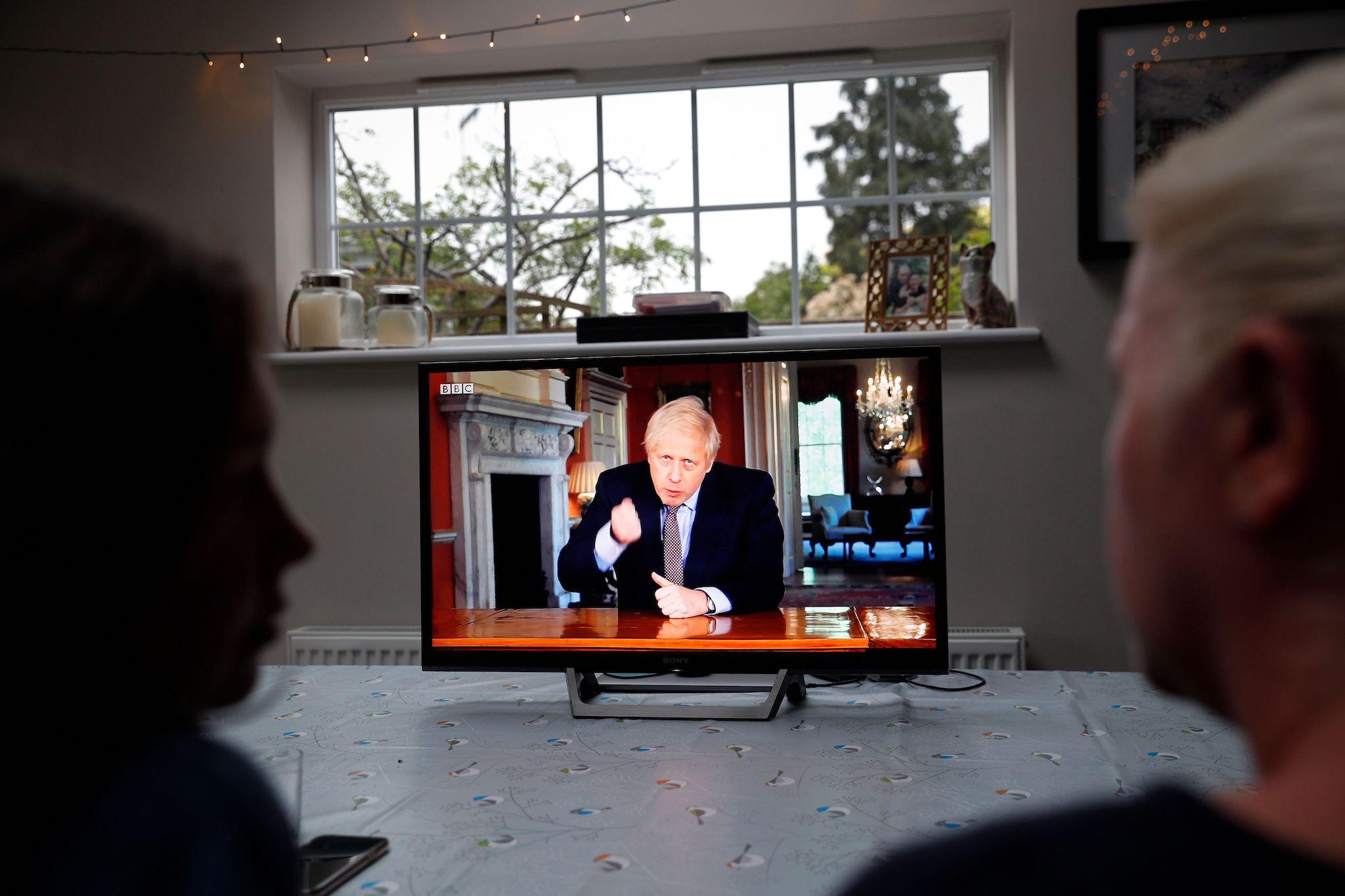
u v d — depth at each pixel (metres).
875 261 2.72
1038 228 2.59
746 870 0.96
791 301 2.95
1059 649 2.58
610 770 1.33
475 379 1.84
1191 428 0.23
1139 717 1.57
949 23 2.68
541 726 1.59
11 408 0.30
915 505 1.73
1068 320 2.58
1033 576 2.59
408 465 2.84
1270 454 0.21
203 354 0.34
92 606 0.32
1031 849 0.23
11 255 0.31
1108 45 2.53
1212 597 0.24
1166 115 2.51
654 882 0.94
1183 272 0.23
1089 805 0.24
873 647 1.74
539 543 1.84
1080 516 2.57
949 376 2.62
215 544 0.35
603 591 1.81
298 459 2.87
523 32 2.82
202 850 0.32
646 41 2.79
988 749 1.40
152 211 0.36
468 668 1.86
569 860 0.99
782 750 1.42
